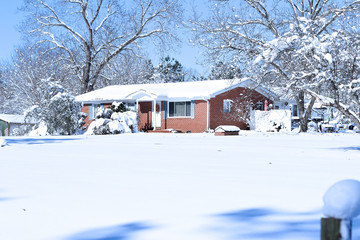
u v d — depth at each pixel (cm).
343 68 1263
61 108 3011
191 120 3366
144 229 365
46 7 5034
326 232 209
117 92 3934
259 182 652
